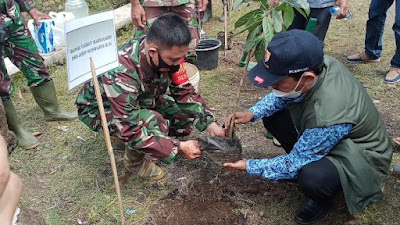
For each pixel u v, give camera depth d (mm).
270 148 3314
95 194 2855
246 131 3535
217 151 2551
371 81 4297
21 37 3254
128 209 2734
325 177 2330
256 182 2945
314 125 2254
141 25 3635
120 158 3193
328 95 2244
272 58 2160
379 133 2451
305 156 2350
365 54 4648
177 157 3209
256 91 4168
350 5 6582
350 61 4762
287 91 2258
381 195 2512
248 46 2863
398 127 3541
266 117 2826
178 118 2963
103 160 3182
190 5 3602
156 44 2340
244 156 3213
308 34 2176
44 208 2748
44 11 6148
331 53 5016
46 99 3543
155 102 2846
